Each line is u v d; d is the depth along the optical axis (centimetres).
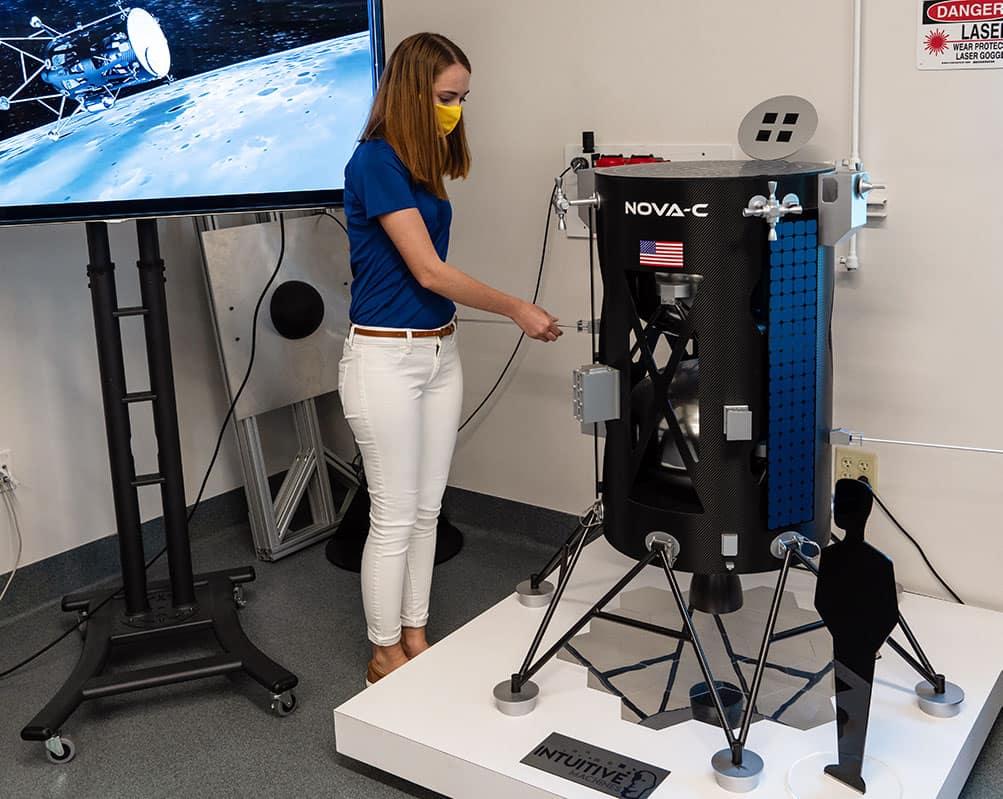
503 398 316
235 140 245
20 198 226
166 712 241
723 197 188
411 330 221
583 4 272
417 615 248
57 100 225
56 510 295
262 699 245
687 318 196
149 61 232
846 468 258
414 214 211
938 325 239
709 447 200
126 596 261
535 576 252
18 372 283
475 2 290
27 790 216
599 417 208
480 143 299
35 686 254
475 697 216
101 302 242
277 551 316
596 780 189
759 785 186
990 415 237
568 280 292
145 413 314
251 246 304
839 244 246
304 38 247
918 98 230
